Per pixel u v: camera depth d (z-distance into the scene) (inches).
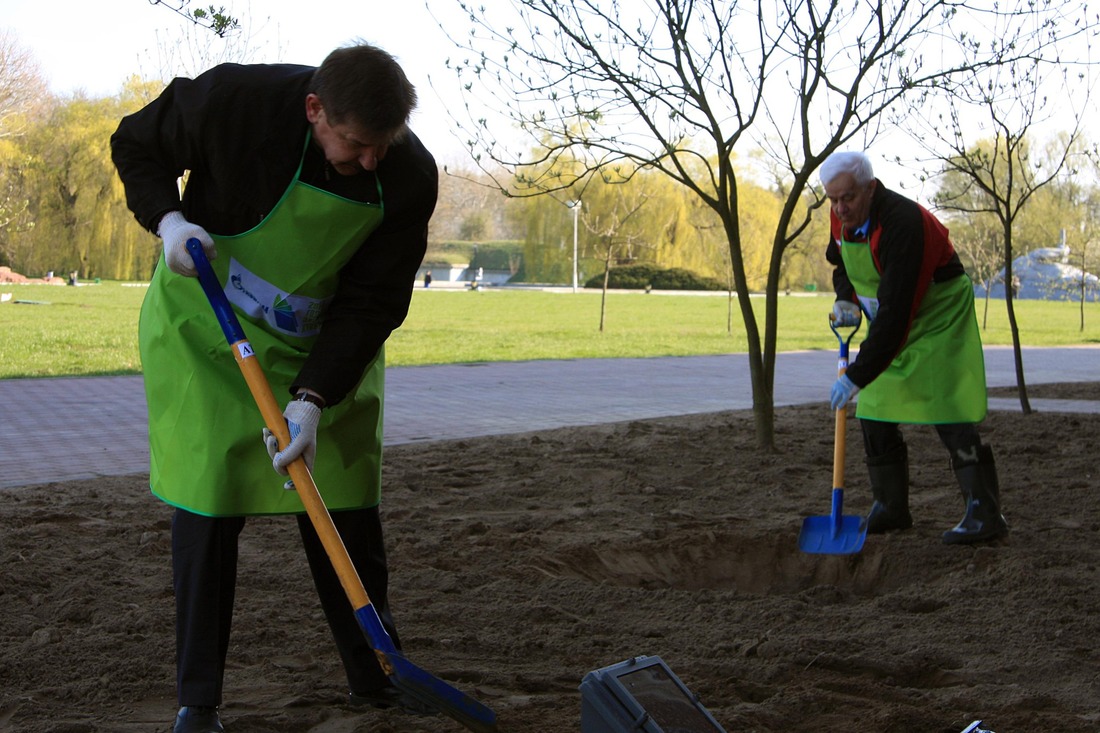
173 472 112.7
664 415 424.8
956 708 126.4
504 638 151.7
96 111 2237.9
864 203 197.8
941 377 205.0
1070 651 149.0
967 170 401.4
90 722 116.6
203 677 111.4
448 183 3986.2
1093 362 796.6
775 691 132.8
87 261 2283.5
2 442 329.7
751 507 248.1
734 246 321.4
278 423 105.8
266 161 106.3
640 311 1660.9
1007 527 207.9
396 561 192.2
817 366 724.7
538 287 2888.8
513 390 522.9
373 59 98.0
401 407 443.8
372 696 124.1
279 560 190.1
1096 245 1711.4
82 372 572.1
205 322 112.8
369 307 111.3
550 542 209.5
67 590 167.3
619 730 96.3
